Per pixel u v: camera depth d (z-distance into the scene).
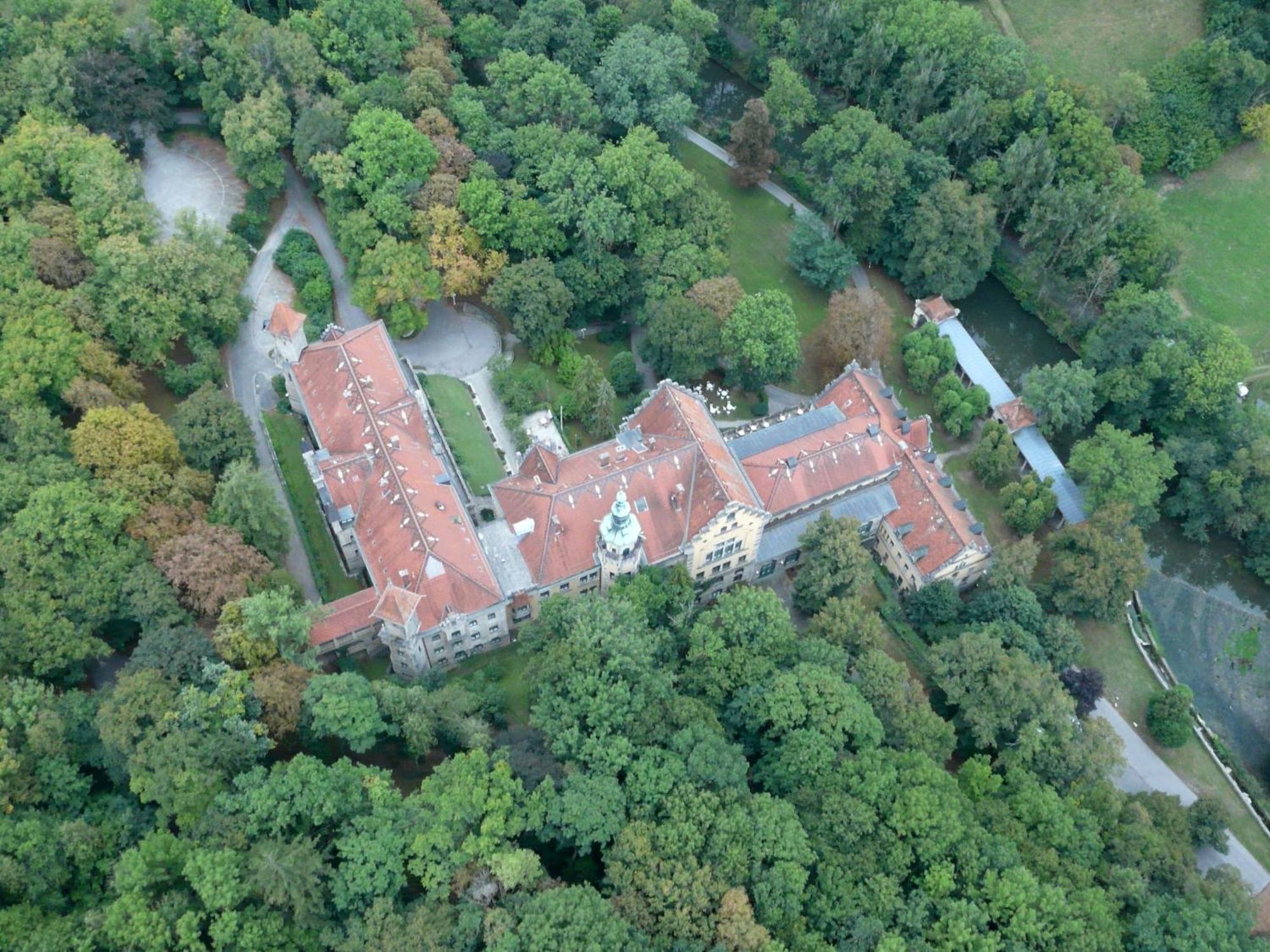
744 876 114.38
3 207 171.38
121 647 137.62
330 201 184.12
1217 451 184.75
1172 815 141.25
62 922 104.31
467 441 172.12
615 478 151.50
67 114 182.00
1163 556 186.38
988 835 123.81
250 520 140.75
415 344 183.38
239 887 104.69
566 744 123.88
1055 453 195.12
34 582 129.12
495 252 183.12
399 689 127.69
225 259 170.50
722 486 151.12
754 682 136.75
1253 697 171.50
